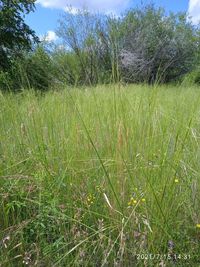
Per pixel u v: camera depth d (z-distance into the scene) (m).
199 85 5.25
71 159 2.68
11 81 4.48
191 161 2.72
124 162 2.33
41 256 2.16
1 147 2.98
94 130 2.88
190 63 23.30
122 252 2.01
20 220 2.40
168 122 3.07
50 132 3.05
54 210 2.21
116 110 2.83
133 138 2.67
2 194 2.40
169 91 4.52
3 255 2.16
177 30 24.77
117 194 2.33
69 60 4.24
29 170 2.71
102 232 2.16
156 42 22.53
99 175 2.56
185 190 2.43
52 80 4.28
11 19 13.79
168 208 2.24
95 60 3.40
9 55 14.02
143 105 3.13
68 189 2.49
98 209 2.38
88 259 2.12
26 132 3.05
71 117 3.19
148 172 2.39
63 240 2.21
